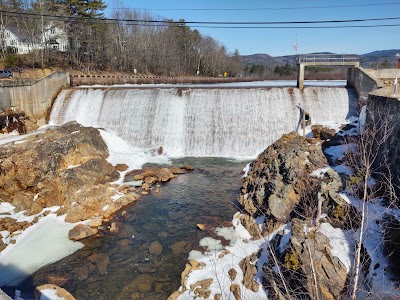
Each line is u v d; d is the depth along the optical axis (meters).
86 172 23.31
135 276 14.80
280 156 18.83
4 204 20.69
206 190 23.11
